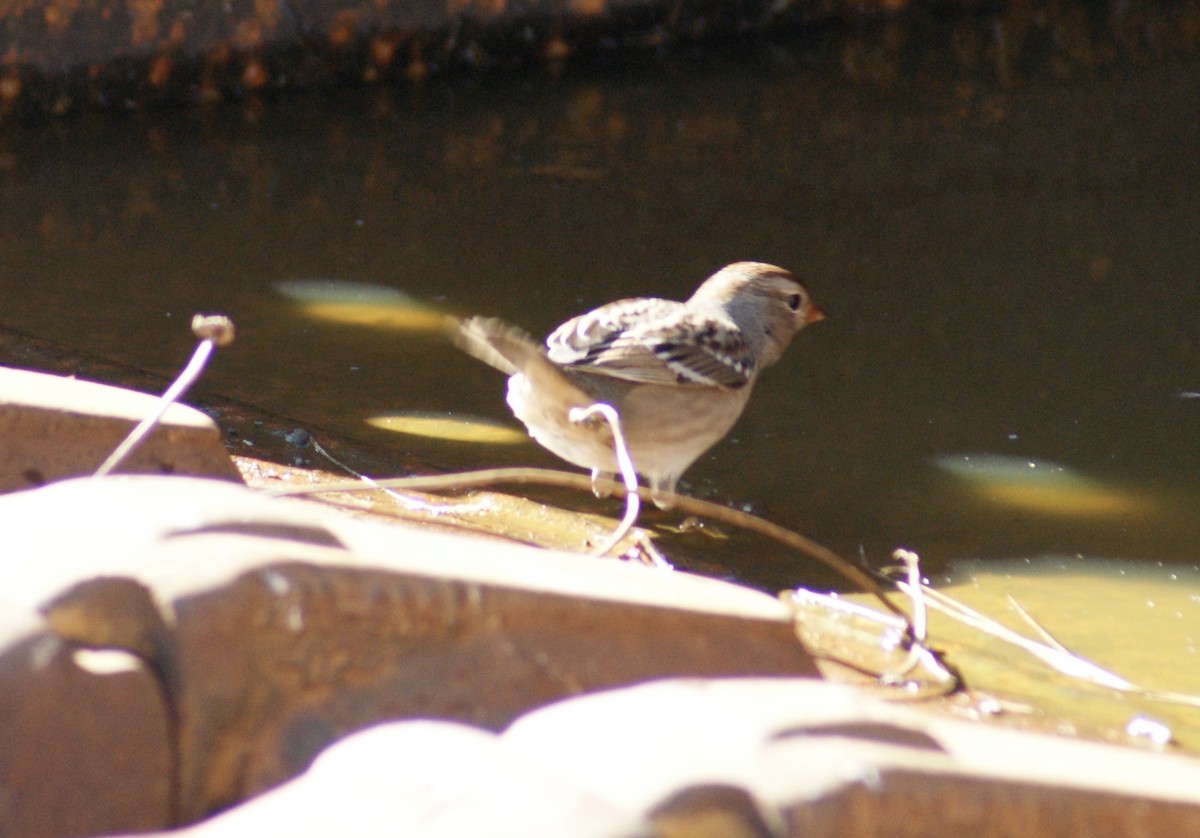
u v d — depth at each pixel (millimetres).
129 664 3080
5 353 10188
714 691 2924
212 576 3221
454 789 2457
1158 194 15766
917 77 21094
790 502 8898
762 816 2604
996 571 7887
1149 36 23500
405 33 20156
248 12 19016
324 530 3652
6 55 17562
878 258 13844
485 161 16891
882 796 2721
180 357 10672
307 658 3307
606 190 15883
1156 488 9172
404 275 12945
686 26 22422
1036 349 11703
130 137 17453
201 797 3160
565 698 3576
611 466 8477
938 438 9969
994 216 15055
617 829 2361
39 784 2957
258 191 15414
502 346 7562
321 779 2561
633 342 8570
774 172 16609
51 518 3504
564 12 21281
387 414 9867
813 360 11492
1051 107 19422
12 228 13680
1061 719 5977
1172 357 11555
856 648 6707
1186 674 6605
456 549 3855
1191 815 3057
